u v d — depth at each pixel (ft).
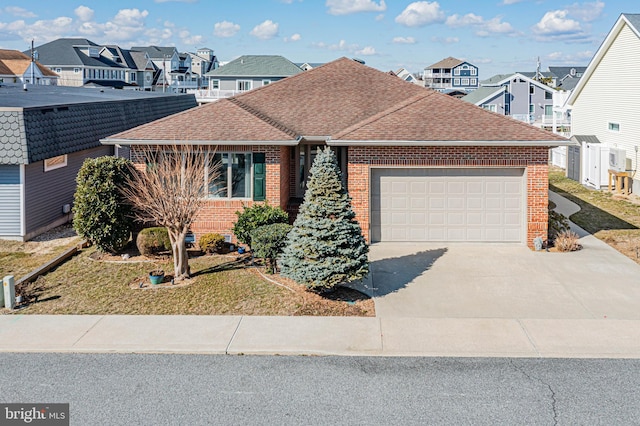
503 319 35.88
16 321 35.55
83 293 40.86
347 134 53.72
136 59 302.45
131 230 51.21
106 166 49.44
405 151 53.42
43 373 28.68
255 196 54.90
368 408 25.18
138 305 38.40
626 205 75.87
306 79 71.41
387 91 69.41
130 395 26.40
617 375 28.30
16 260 49.03
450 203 54.39
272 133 54.75
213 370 29.04
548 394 26.40
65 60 256.11
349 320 35.70
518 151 52.95
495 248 53.21
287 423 23.97
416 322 35.40
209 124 56.49
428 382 27.68
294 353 31.09
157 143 53.11
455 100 60.18
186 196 43.98
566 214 70.49
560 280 43.68
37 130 55.01
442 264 48.01
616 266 47.29
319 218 39.47
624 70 87.10
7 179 54.65
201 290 41.16
